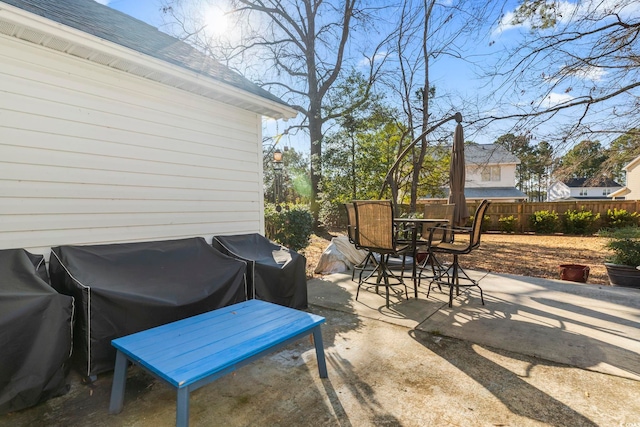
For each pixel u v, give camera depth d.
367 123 11.19
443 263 6.49
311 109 11.63
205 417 1.86
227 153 4.25
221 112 4.16
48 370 1.96
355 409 1.91
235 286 3.19
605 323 3.14
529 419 1.79
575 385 2.11
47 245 2.81
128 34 3.51
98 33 2.81
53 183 2.84
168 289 2.73
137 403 2.01
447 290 4.45
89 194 3.05
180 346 1.83
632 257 4.55
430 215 5.39
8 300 1.87
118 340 1.92
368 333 3.01
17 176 2.65
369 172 11.30
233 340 1.91
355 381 2.21
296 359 2.55
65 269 2.47
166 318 2.55
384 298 4.11
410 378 2.23
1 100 2.58
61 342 2.02
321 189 11.61
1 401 1.80
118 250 2.95
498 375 2.25
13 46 2.62
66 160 2.91
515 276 5.19
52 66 2.82
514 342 2.75
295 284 3.68
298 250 6.23
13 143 2.63
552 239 10.88
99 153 3.11
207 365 1.62
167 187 3.64
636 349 2.58
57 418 1.86
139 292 2.51
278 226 6.12
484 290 4.40
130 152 3.33
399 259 6.14
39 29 2.44
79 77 2.98
